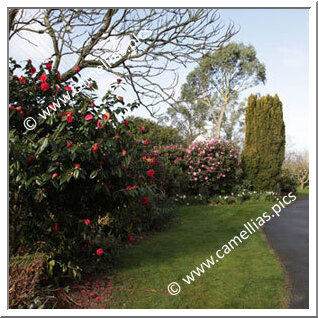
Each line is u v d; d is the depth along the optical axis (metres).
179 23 3.71
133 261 3.50
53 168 2.55
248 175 9.02
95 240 3.52
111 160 2.87
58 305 2.40
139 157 3.31
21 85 3.07
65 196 2.88
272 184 8.88
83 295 2.60
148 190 3.14
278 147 8.87
